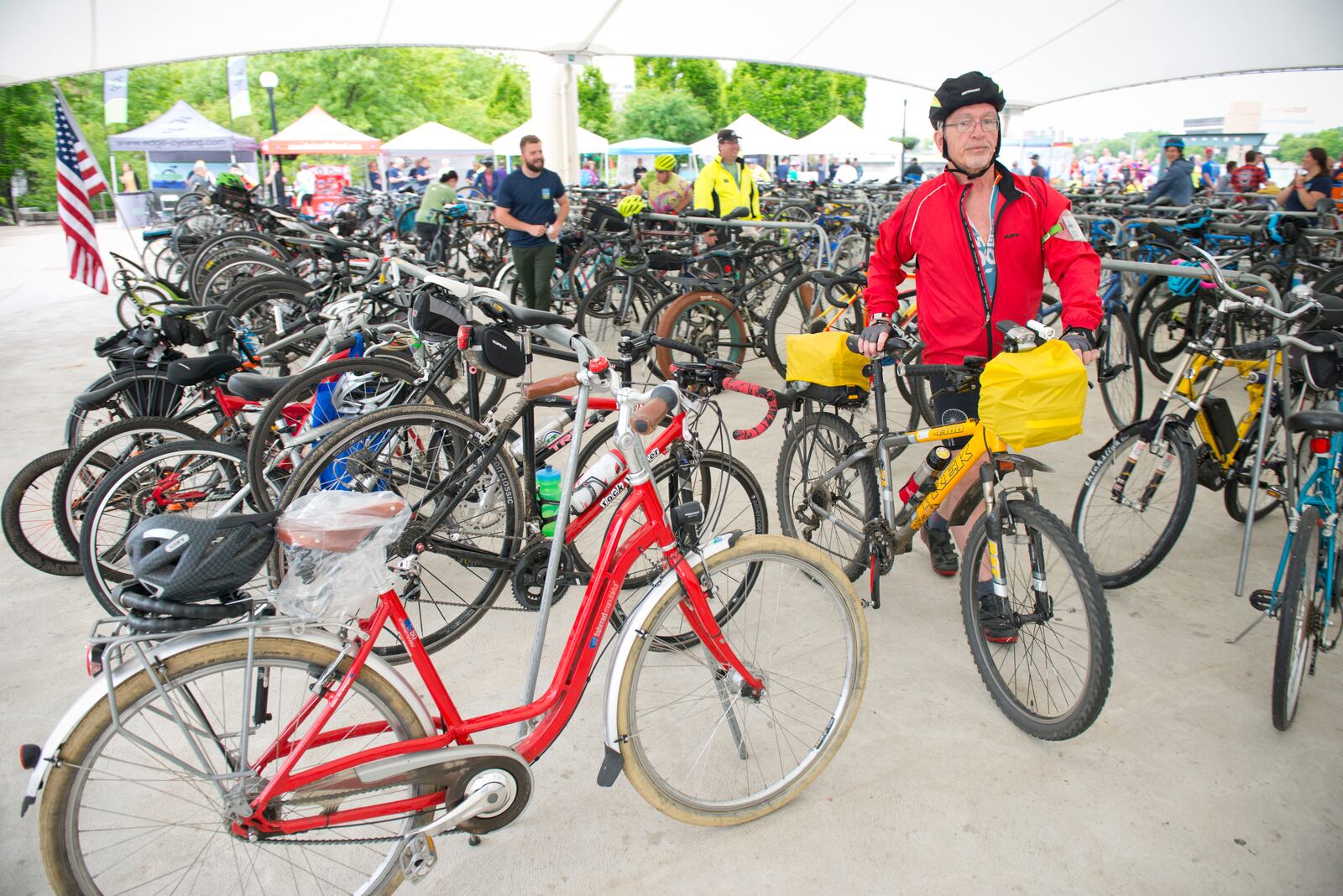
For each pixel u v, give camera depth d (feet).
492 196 46.73
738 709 8.00
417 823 5.93
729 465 9.47
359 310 12.25
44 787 4.95
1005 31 26.55
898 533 8.78
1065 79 32.27
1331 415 7.10
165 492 9.44
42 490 12.26
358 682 5.58
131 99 111.14
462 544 8.54
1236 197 32.45
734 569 8.30
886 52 29.25
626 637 6.23
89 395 10.36
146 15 21.57
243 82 53.83
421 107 129.80
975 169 8.00
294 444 9.37
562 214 22.62
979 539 8.05
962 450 8.12
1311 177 26.71
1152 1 23.71
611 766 6.27
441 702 5.92
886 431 8.77
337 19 24.25
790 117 128.36
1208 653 9.12
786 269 19.56
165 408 10.68
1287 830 6.80
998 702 8.11
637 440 6.24
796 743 7.77
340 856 6.50
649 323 17.34
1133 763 7.52
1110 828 6.82
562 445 9.30
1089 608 7.08
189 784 7.20
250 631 5.18
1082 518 10.32
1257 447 9.66
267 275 17.17
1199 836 6.74
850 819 6.96
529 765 6.12
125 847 6.64
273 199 61.62
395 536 5.64
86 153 19.94
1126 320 15.33
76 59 24.08
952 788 7.27
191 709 5.32
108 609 9.29
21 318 27.12
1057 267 8.32
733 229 23.44
